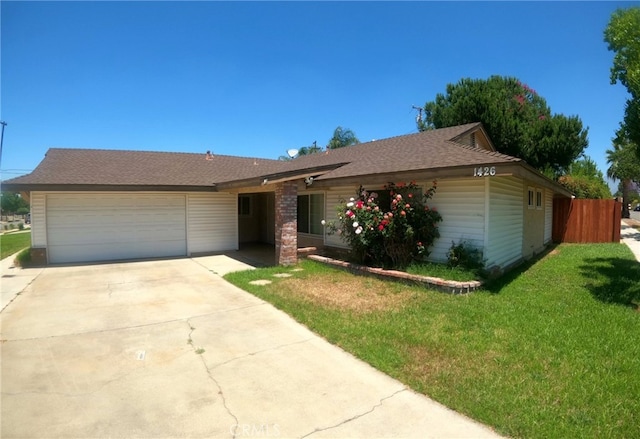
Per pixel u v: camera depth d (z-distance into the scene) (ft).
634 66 26.04
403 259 28.86
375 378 12.39
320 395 11.32
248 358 14.05
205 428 9.72
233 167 52.16
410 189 29.32
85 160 45.11
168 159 51.16
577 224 54.13
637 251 42.91
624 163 106.32
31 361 13.85
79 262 37.70
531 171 25.11
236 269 33.71
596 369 12.69
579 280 26.71
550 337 15.55
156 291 25.00
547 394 11.05
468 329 16.63
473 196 26.53
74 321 18.62
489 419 9.86
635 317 18.29
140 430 9.64
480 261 25.82
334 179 32.27
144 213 40.88
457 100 74.38
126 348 15.10
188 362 13.73
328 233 37.96
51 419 10.12
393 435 9.35
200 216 43.88
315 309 19.86
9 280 29.04
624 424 9.62
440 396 11.03
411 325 17.13
